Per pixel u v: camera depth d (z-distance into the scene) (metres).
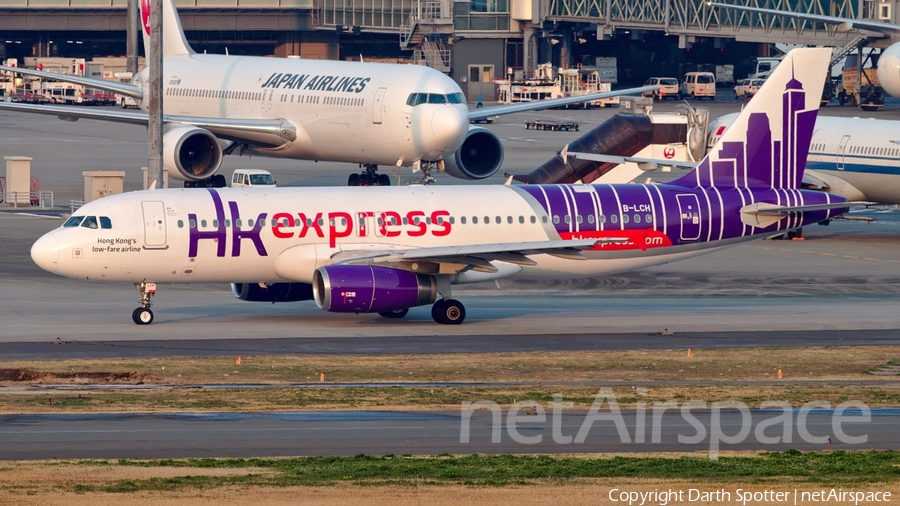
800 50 183.00
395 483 91.06
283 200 171.88
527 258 168.12
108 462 97.94
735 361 146.12
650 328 169.25
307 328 166.62
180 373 135.62
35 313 175.62
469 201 176.50
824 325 172.62
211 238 167.50
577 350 152.12
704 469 97.00
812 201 184.88
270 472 94.69
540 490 89.25
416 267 167.62
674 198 181.00
